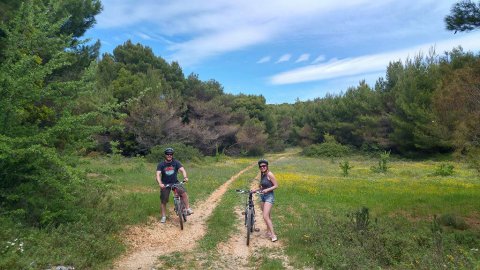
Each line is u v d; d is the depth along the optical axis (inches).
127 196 525.0
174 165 421.1
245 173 1158.3
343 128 2549.2
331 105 2859.3
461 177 1026.7
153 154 1450.5
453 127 558.9
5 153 294.4
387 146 2119.8
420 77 1867.6
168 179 418.9
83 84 360.5
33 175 322.3
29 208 327.3
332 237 338.3
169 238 365.1
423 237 341.7
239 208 543.2
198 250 328.8
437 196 646.5
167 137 1701.5
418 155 1851.6
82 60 970.1
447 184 852.0
